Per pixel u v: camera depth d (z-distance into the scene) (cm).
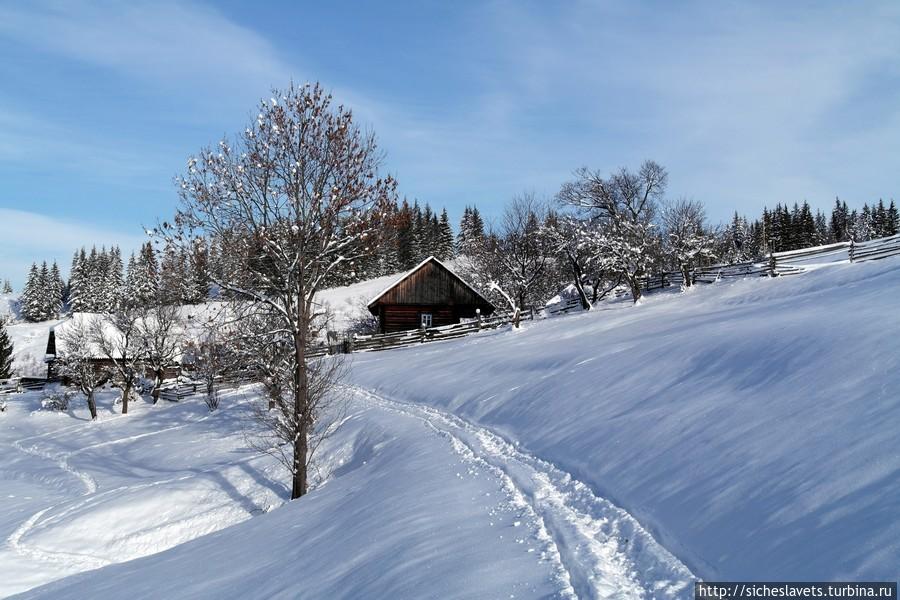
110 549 1500
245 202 1563
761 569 445
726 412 812
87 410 4212
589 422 1059
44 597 1065
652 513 624
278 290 1677
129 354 4347
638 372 1258
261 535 1088
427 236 9819
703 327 1639
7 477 2662
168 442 2767
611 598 465
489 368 2155
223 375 3344
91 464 2647
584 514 686
